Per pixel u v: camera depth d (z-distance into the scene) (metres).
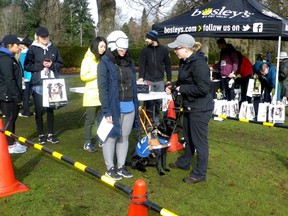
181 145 5.80
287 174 4.73
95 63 5.19
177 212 3.56
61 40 37.91
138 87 5.95
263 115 7.69
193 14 7.91
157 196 3.92
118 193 3.98
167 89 4.60
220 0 7.82
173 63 34.81
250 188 4.23
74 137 6.40
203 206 3.71
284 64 8.77
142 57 6.97
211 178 4.49
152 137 4.52
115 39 3.95
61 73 26.17
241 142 6.28
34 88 5.59
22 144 5.56
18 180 4.25
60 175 4.46
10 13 38.50
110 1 9.45
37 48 5.52
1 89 5.03
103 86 3.90
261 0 19.44
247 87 8.51
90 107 5.33
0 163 3.86
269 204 3.82
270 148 5.92
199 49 6.15
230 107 8.05
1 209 3.54
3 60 4.92
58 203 3.70
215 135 6.78
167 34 8.01
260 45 31.98
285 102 8.75
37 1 38.59
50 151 3.43
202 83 3.94
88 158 5.18
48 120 5.86
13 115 5.18
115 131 4.04
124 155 4.40
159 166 4.54
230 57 8.37
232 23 7.16
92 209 3.60
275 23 6.87
